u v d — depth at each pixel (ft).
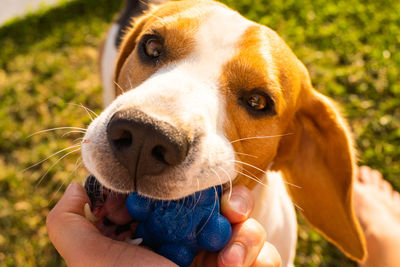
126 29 1.42
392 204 1.47
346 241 1.07
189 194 0.71
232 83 0.83
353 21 2.11
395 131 1.68
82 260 0.70
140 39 0.90
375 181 1.54
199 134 0.72
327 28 2.06
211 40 0.84
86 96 1.80
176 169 0.68
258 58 0.83
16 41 2.02
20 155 1.61
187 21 0.86
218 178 0.75
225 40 0.84
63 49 1.99
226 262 0.72
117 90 1.06
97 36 2.05
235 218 0.75
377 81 1.84
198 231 0.73
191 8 0.90
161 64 0.85
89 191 0.81
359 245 1.05
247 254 0.73
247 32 0.85
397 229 1.38
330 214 1.07
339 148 0.97
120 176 0.68
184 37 0.85
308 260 1.43
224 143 0.79
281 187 1.22
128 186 0.68
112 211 0.79
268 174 1.09
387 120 1.71
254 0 2.18
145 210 0.73
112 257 0.70
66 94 1.81
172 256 0.73
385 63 1.90
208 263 0.79
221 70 0.82
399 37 2.02
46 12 2.12
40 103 1.77
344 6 2.17
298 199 1.11
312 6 2.17
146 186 0.68
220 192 0.78
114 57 1.43
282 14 2.14
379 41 2.01
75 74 1.89
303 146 1.05
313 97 0.98
